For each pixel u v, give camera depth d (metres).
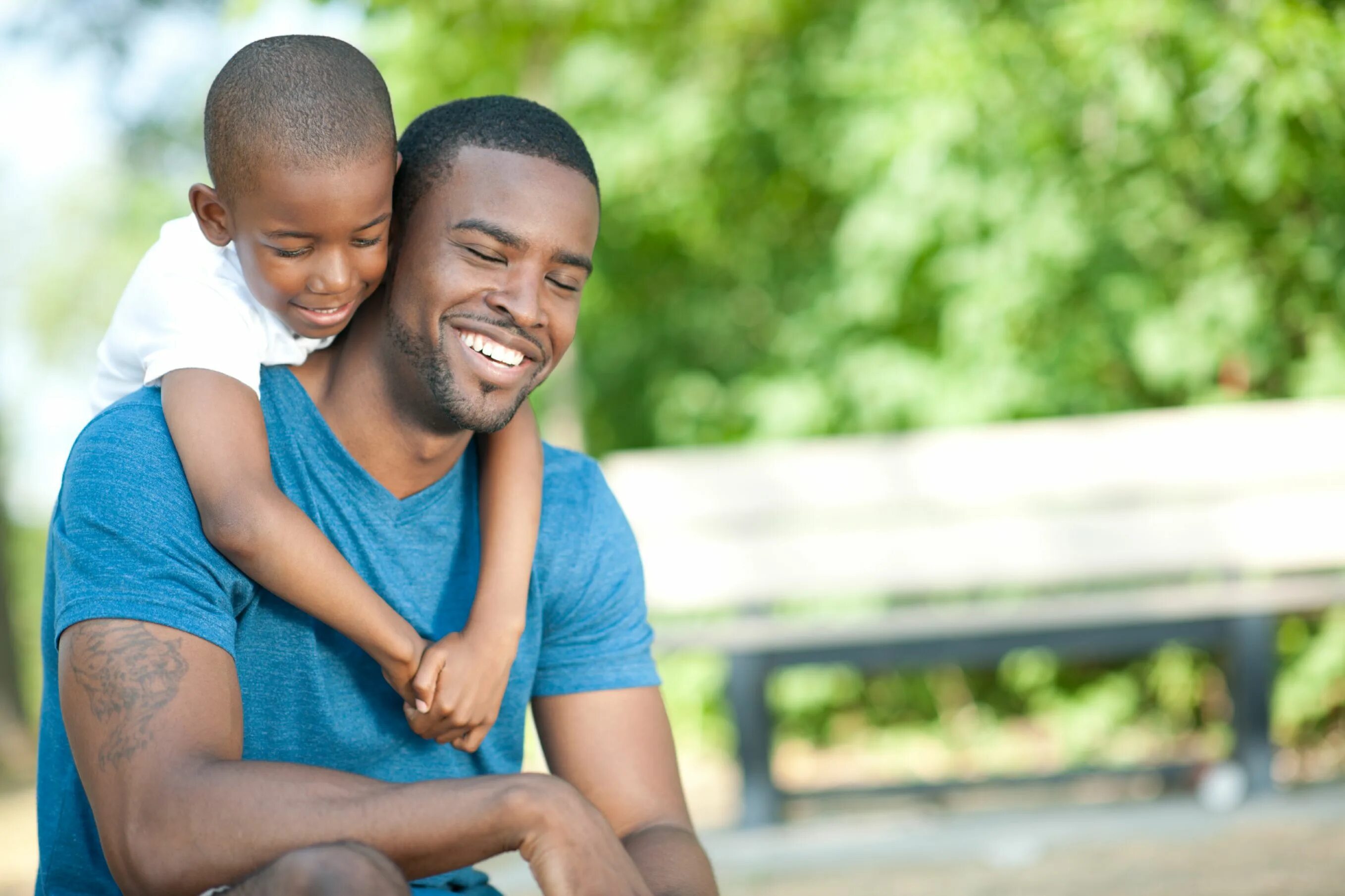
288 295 2.35
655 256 9.70
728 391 9.34
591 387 9.74
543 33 8.80
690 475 6.38
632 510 6.37
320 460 2.42
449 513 2.53
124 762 2.05
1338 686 7.93
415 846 1.96
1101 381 8.43
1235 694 6.04
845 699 8.70
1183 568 6.29
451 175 2.35
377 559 2.44
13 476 16.91
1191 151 7.75
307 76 2.31
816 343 8.73
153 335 2.44
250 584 2.28
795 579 6.30
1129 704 8.30
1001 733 8.59
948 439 6.39
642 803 2.64
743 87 9.17
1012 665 8.62
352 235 2.31
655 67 9.26
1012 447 6.37
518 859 5.48
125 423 2.32
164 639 2.13
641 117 9.09
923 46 7.91
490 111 2.39
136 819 2.02
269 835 1.96
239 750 2.17
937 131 7.88
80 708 2.11
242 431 2.30
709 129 8.89
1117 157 7.81
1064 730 8.32
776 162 9.20
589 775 2.66
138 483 2.23
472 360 2.34
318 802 1.98
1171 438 6.34
